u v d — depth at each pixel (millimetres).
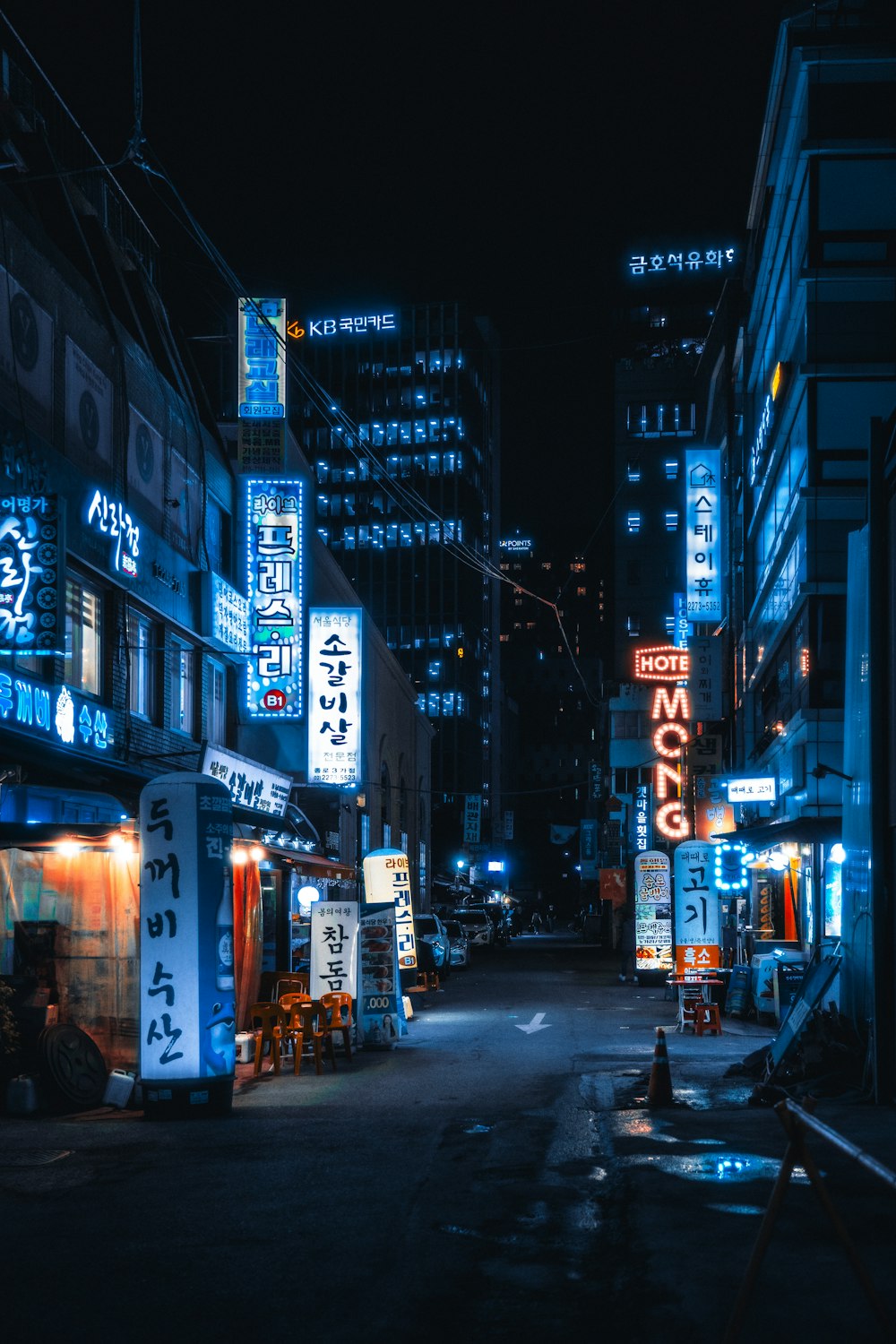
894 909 12023
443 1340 5527
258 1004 15531
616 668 89188
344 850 34312
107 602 18703
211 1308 5938
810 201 26016
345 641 27062
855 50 26156
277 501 25609
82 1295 6145
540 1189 8422
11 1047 12414
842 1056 12797
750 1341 5359
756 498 34969
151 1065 11672
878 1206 7656
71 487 17125
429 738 60250
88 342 18516
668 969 31250
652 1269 6363
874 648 12523
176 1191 8406
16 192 19000
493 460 134375
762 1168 8758
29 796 15523
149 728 20078
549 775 162250
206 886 11922
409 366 120500
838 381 25672
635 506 91438
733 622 38906
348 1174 8953
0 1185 8602
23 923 13414
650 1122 10898
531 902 120062
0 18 17688
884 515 12570
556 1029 20578
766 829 20250
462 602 118375
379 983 18000
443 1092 13352
